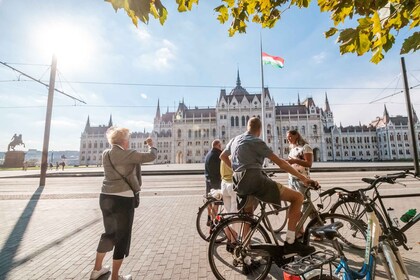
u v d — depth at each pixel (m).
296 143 4.74
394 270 2.22
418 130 92.06
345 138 97.25
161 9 1.69
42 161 13.94
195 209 7.13
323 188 10.52
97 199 8.97
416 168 13.88
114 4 1.53
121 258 2.98
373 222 2.50
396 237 3.10
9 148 53.81
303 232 3.34
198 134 90.31
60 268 3.53
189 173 21.97
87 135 111.56
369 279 2.32
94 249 4.22
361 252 3.76
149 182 14.62
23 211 7.02
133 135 107.94
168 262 3.69
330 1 2.18
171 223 5.71
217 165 5.04
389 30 1.96
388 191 9.07
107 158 3.06
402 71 14.48
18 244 4.44
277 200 2.97
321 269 2.19
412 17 1.93
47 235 4.93
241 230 3.21
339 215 3.45
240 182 3.03
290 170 3.00
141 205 7.70
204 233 4.98
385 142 92.50
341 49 2.08
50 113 14.63
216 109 86.75
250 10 2.55
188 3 2.18
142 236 4.84
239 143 3.16
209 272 3.38
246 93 94.88
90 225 5.61
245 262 3.19
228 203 4.26
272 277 3.25
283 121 87.19
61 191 11.19
